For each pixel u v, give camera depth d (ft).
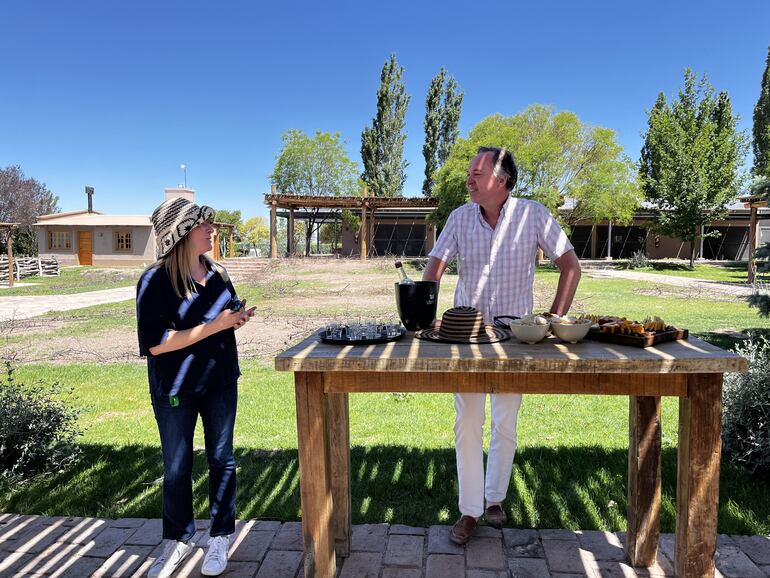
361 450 11.37
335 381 6.03
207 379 6.79
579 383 5.69
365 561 7.25
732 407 10.28
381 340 6.25
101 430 13.32
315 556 6.30
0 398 10.72
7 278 70.33
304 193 99.09
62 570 7.15
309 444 6.12
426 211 96.53
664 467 10.21
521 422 13.42
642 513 6.84
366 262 75.36
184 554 7.27
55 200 126.21
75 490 9.70
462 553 7.39
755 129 105.19
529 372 5.60
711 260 100.48
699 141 78.69
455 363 5.37
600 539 7.68
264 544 7.75
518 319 6.23
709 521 5.82
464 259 8.08
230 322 6.42
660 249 104.94
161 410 6.68
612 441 11.85
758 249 16.84
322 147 98.12
